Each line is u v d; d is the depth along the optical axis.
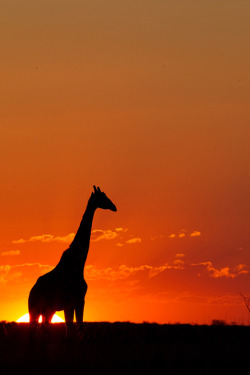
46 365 57.72
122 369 56.25
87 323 92.44
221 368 56.47
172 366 57.06
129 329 85.44
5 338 76.06
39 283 80.50
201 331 83.75
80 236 81.69
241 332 83.50
